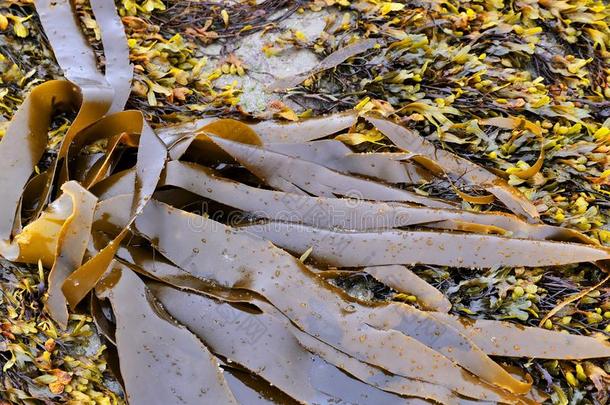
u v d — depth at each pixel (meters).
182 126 1.61
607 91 1.69
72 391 1.52
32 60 1.62
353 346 1.54
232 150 1.58
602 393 1.57
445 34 1.68
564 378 1.58
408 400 1.54
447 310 1.57
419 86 1.65
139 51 1.63
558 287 1.60
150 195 1.54
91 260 1.52
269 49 1.68
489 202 1.62
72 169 1.59
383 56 1.66
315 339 1.54
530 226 1.60
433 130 1.65
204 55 1.67
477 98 1.66
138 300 1.53
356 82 1.66
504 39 1.68
